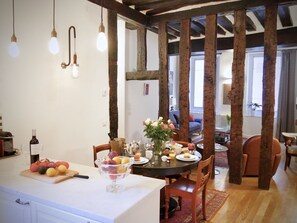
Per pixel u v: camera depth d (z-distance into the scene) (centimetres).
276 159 402
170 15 466
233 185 409
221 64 827
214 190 387
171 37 658
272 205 338
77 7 355
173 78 879
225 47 618
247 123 830
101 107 408
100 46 255
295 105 763
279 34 536
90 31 379
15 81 279
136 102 588
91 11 379
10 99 275
